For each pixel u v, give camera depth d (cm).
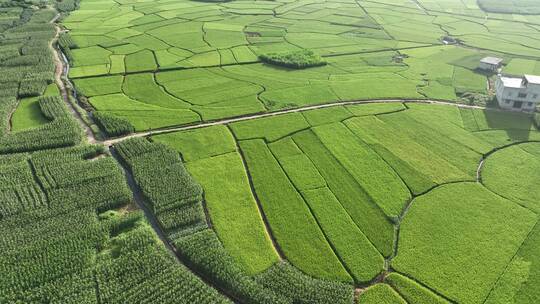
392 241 5169
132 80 9812
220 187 5994
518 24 16625
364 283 4597
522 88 8531
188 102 8806
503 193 6066
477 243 5131
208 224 5325
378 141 7388
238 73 10562
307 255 4894
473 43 13838
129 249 4784
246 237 5112
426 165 6712
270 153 6912
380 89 9800
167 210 5409
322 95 9325
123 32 13425
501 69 11312
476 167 6719
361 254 4947
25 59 10475
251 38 13488
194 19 15338
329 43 13350
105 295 4212
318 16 16725
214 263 4603
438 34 14925
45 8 15950
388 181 6266
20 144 6706
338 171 6475
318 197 5866
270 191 5966
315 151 7006
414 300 4378
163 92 9256
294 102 8919
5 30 13088
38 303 4141
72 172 6038
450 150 7181
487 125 8100
